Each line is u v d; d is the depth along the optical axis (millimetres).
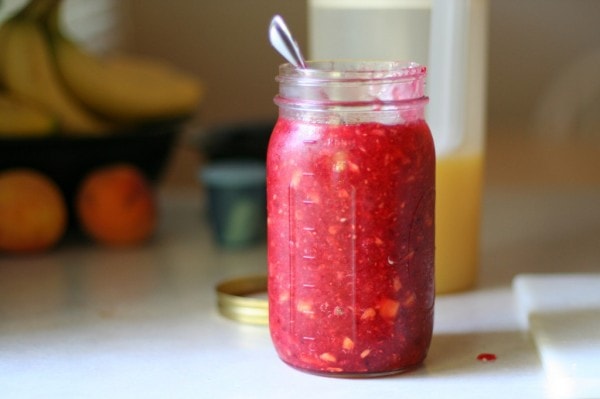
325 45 1012
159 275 1095
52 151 1224
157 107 1332
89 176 1262
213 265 1141
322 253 735
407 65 780
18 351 839
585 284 979
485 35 1008
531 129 2383
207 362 805
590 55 2361
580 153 2062
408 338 757
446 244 994
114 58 1512
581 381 724
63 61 1294
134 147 1283
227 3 2137
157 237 1295
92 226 1228
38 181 1194
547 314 876
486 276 1074
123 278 1084
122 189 1217
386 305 740
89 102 1318
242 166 1310
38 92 1251
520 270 1096
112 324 913
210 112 2186
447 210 988
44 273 1109
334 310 740
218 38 2150
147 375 775
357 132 726
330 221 729
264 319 901
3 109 1202
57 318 935
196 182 1899
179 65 2150
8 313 953
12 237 1178
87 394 736
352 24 993
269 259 787
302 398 719
